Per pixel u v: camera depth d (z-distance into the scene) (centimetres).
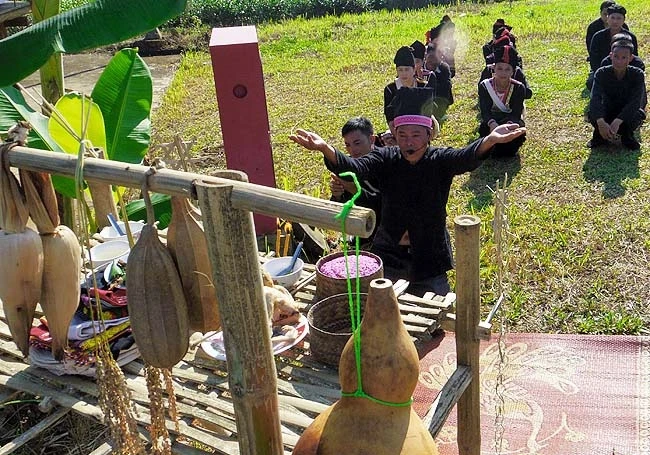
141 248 167
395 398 164
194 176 157
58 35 239
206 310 175
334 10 1661
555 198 586
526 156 684
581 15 1312
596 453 314
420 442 166
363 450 163
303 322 281
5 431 319
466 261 245
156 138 730
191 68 1164
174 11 248
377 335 162
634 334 400
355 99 916
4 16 472
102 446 236
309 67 1120
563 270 470
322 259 323
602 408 340
